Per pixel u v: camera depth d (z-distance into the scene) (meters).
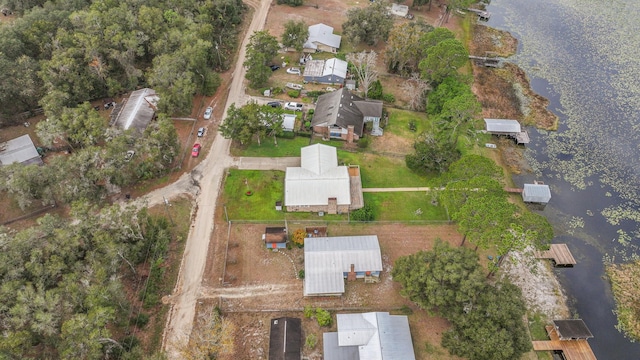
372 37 111.25
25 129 86.12
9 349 48.34
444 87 88.94
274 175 80.06
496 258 69.12
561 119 98.38
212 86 95.38
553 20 132.88
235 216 73.31
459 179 67.69
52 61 84.19
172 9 107.69
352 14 111.69
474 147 89.25
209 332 54.53
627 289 67.88
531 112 99.81
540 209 79.19
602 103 102.56
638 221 77.62
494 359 49.66
